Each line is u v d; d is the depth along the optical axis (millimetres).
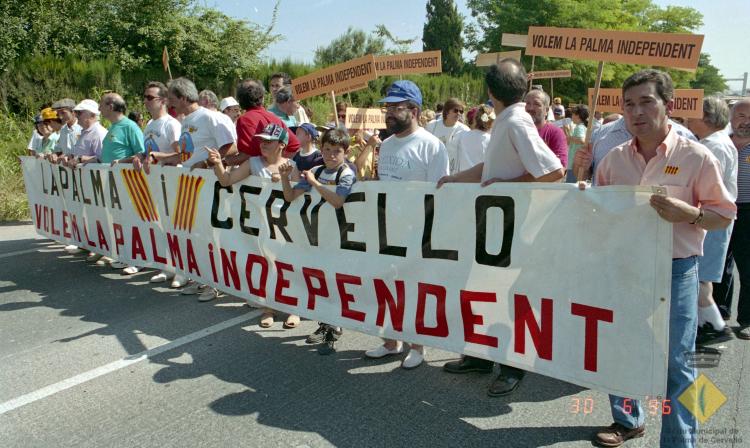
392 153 3811
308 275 3918
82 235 6301
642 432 2926
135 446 2879
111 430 3029
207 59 17641
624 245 2516
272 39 19062
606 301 2590
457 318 3168
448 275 3182
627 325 2533
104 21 16203
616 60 2867
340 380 3617
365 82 4684
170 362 3889
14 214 9141
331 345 4039
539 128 4332
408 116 3658
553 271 2764
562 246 2723
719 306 4801
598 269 2605
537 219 2805
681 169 2438
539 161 2994
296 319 4578
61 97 13945
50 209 6758
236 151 4949
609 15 31984
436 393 3447
